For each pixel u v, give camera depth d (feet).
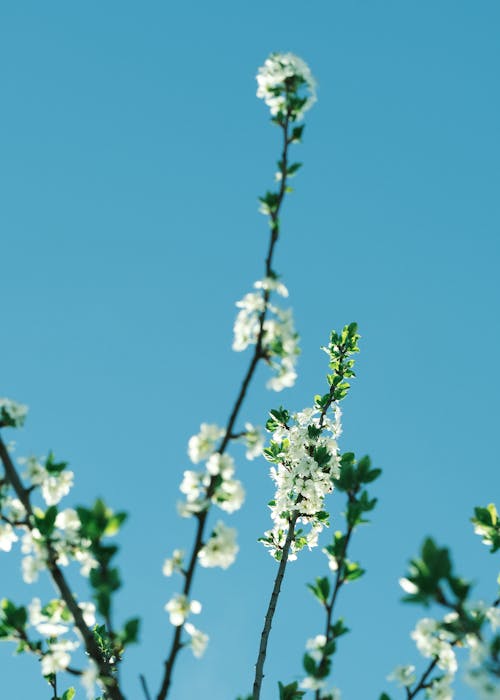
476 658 8.19
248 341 8.79
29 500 8.61
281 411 10.85
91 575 8.34
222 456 8.61
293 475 10.45
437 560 8.20
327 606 8.67
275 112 8.95
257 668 9.54
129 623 8.29
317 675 8.57
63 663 8.51
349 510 8.73
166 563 8.52
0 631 8.54
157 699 8.38
